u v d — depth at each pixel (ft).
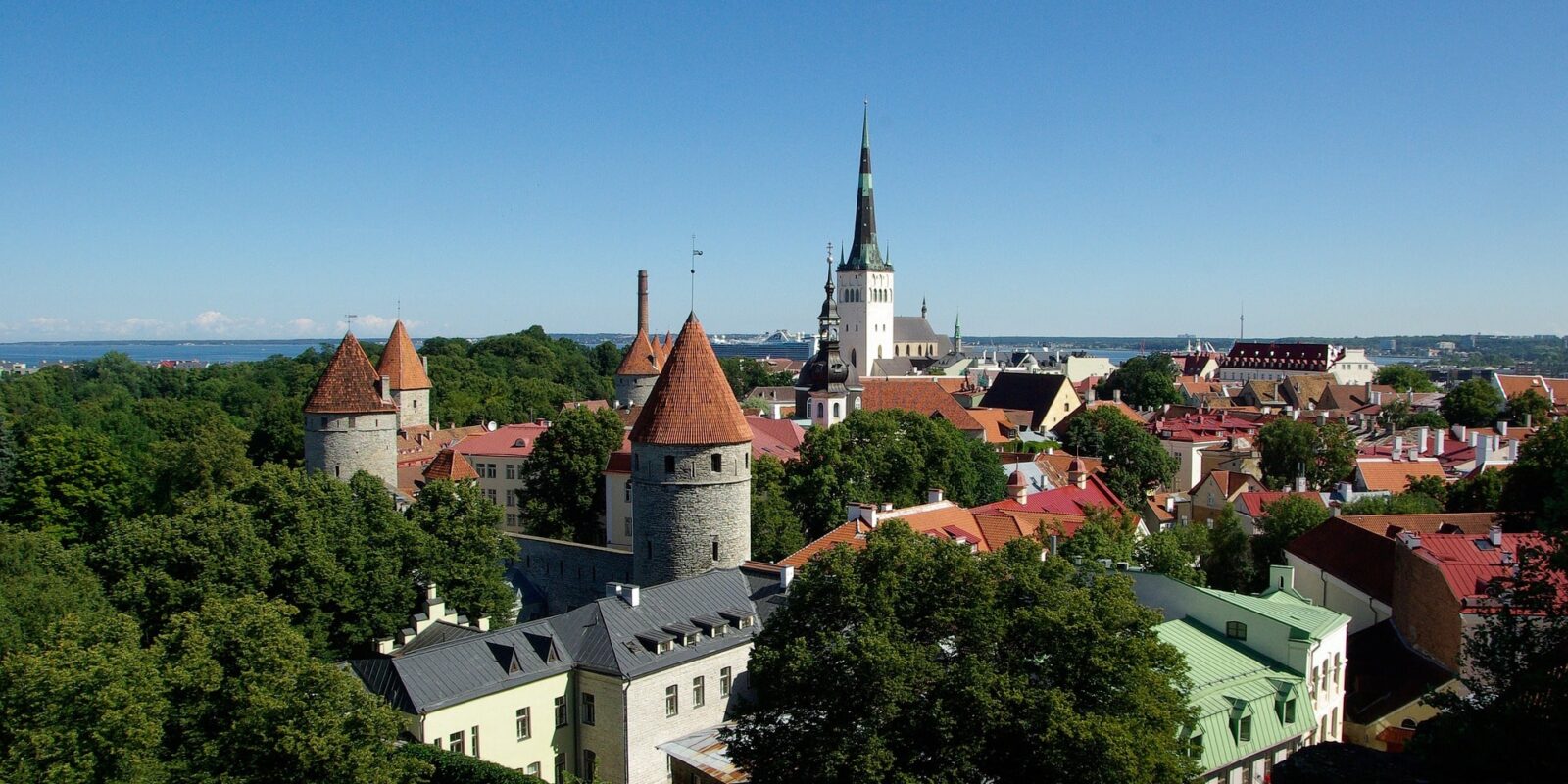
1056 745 122.01
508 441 445.78
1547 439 243.81
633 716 182.80
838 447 327.06
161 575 200.95
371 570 220.84
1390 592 218.59
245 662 141.28
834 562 142.41
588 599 281.95
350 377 322.14
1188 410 610.65
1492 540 211.00
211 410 611.06
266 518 224.53
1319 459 405.59
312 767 132.77
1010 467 406.00
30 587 188.14
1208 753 151.94
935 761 129.29
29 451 376.27
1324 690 179.01
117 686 125.90
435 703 166.40
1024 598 144.46
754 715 147.74
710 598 212.64
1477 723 107.04
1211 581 271.69
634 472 250.78
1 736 126.72
